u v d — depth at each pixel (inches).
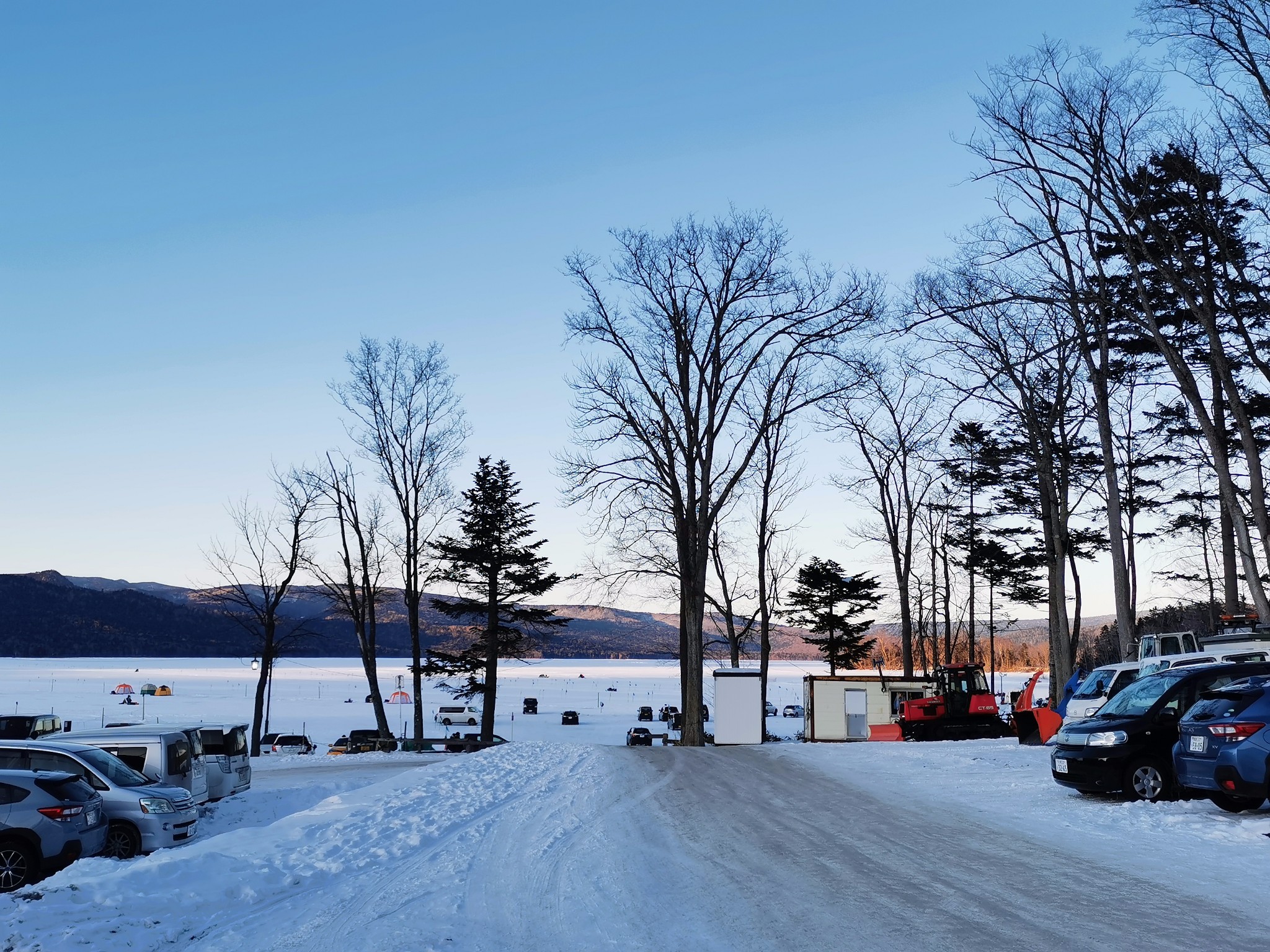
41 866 483.2
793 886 351.6
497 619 2107.5
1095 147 995.9
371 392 1822.1
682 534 1469.0
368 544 1923.0
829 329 1401.3
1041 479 1550.2
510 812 585.0
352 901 343.6
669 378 1472.7
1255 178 893.2
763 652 1838.1
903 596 1829.5
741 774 807.1
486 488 2129.7
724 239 1432.1
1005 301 1100.5
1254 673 574.6
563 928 302.2
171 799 613.3
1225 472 959.0
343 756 1571.1
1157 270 1059.9
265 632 1905.8
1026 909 308.7
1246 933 274.8
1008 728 1294.3
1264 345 1168.2
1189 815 490.3
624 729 3112.7
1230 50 876.6
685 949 274.5
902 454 1829.5
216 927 307.4
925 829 483.2
